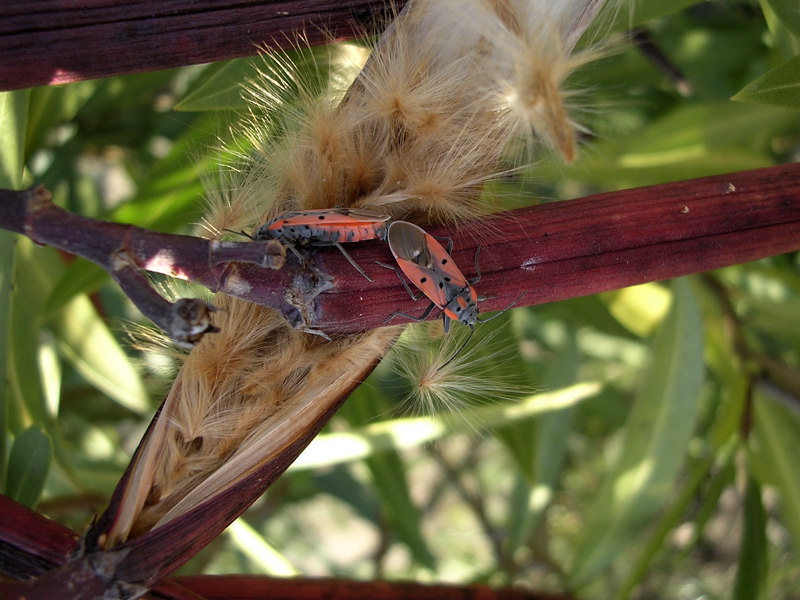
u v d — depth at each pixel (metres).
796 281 0.17
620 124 0.19
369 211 0.10
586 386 0.15
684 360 0.16
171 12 0.10
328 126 0.11
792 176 0.11
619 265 0.10
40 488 0.12
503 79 0.10
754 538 0.16
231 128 0.12
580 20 0.10
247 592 0.11
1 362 0.12
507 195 0.11
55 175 0.18
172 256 0.09
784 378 0.16
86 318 0.16
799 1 0.12
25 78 0.10
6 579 0.10
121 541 0.10
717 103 0.16
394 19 0.11
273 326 0.11
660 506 0.16
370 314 0.10
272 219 0.11
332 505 0.34
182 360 0.11
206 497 0.10
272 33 0.11
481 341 0.12
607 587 0.26
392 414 0.18
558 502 0.28
